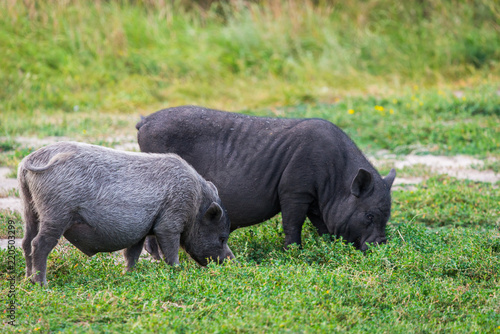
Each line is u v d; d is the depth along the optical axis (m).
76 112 54.84
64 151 21.16
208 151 26.20
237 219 26.66
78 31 65.94
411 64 64.06
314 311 18.59
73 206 20.89
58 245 24.73
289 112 53.41
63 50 64.06
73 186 20.80
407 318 19.39
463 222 31.25
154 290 20.00
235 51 67.25
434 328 18.53
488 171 40.38
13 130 47.00
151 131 26.41
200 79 63.28
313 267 23.17
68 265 22.78
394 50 66.06
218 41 68.56
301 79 62.59
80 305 18.64
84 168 21.06
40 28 65.88
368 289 20.78
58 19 67.19
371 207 24.89
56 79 60.41
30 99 56.00
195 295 19.84
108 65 63.94
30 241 21.41
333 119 49.69
